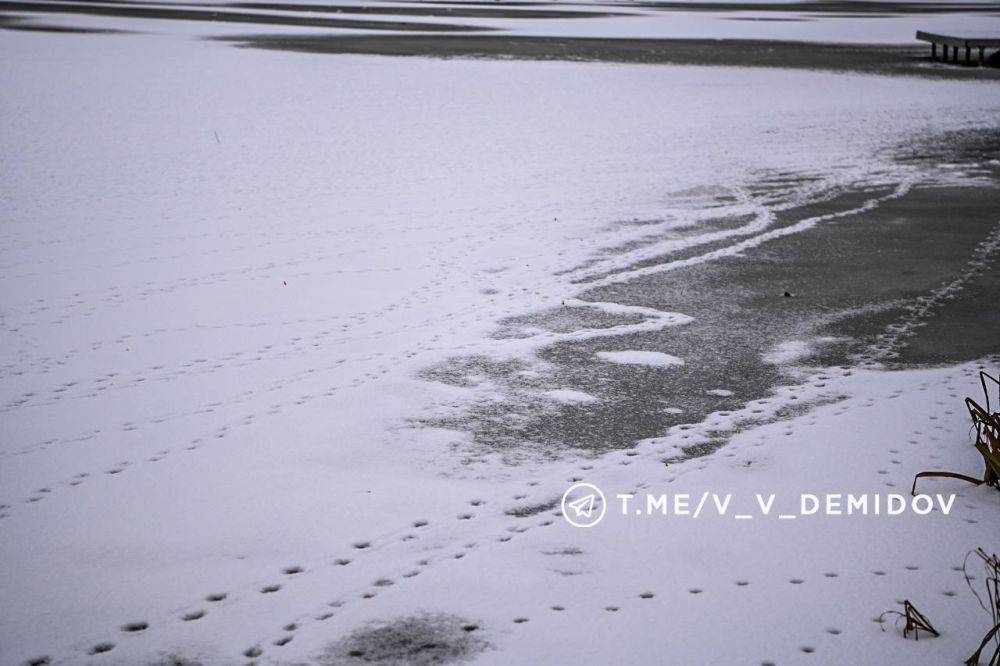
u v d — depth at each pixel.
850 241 10.88
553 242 10.80
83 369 6.94
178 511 4.88
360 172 14.66
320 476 5.26
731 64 31.73
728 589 4.15
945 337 7.66
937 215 12.17
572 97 23.44
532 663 3.66
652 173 14.99
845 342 7.57
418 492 5.08
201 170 14.62
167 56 29.98
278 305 8.47
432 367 6.98
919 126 20.09
